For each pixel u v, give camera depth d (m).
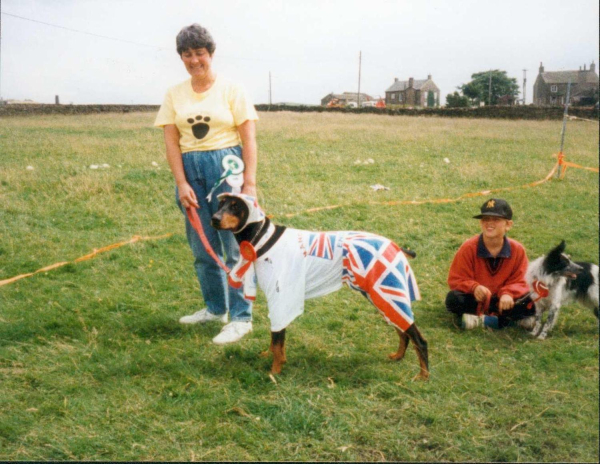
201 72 3.78
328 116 29.98
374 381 3.44
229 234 4.14
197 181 3.92
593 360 3.75
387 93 55.00
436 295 4.95
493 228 4.18
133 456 2.75
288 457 2.77
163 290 5.01
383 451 2.83
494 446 2.88
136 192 8.34
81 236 6.45
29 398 3.23
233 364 3.65
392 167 11.25
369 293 3.36
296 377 3.49
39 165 9.80
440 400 3.25
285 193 8.59
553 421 3.10
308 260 3.42
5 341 3.90
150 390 3.35
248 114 3.94
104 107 27.34
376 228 6.98
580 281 4.19
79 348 3.84
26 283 5.05
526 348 3.94
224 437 2.90
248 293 3.49
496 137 17.23
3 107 22.88
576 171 11.42
